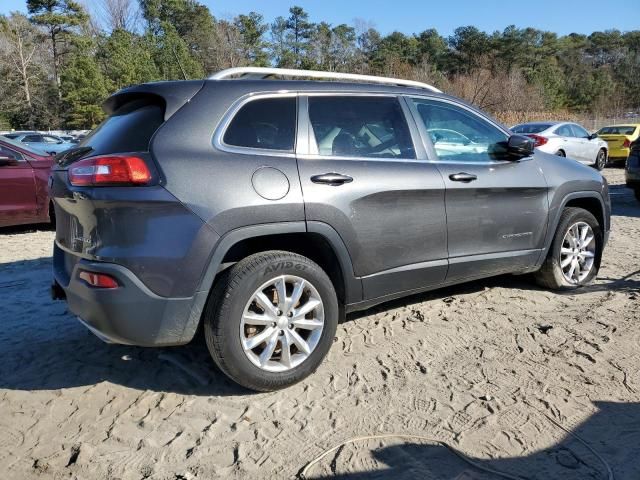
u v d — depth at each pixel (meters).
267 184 3.00
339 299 3.42
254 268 2.93
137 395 3.12
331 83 3.50
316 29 72.50
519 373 3.27
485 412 2.87
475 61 61.25
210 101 3.05
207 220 2.81
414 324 4.05
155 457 2.56
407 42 72.69
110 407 3.00
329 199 3.17
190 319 2.85
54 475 2.44
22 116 57.62
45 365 3.49
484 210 3.94
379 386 3.16
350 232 3.26
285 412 2.91
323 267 3.43
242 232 2.91
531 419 2.79
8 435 2.75
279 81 3.30
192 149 2.90
